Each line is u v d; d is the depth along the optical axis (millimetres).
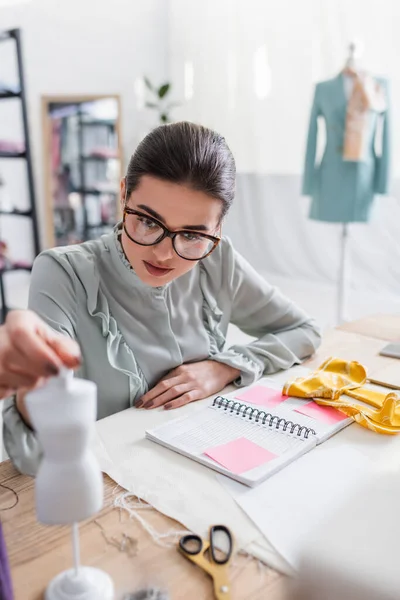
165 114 4074
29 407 448
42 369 460
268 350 1155
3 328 526
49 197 4051
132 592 519
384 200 3576
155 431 835
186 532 611
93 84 4160
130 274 981
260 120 4148
